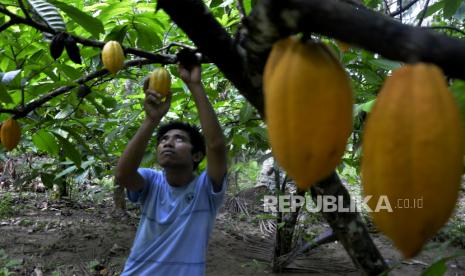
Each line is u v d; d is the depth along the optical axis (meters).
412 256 0.52
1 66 2.57
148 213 2.30
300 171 0.58
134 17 2.54
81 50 2.59
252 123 3.13
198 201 2.23
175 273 2.18
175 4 0.85
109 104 2.87
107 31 2.80
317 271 4.45
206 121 1.93
